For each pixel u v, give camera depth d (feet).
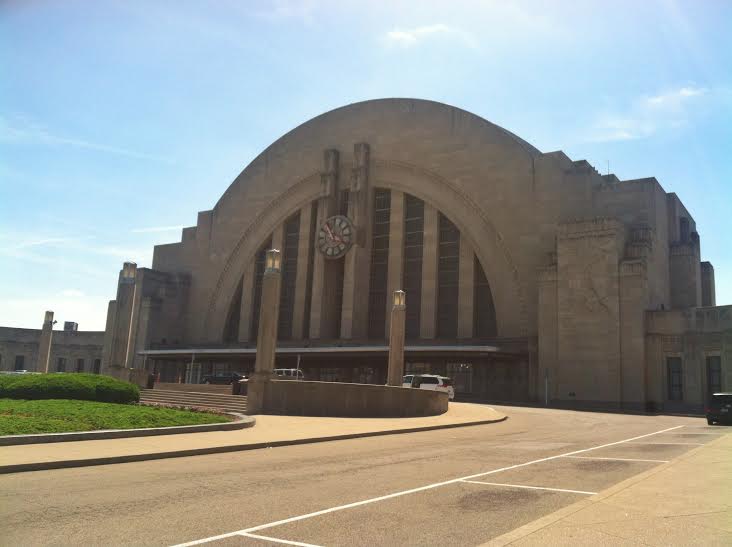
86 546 24.21
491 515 30.14
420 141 208.74
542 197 184.65
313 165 229.25
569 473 43.32
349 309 201.57
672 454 54.75
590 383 156.25
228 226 246.06
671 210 197.77
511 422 98.22
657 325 154.10
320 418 89.66
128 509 30.55
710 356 148.05
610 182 189.37
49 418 64.90
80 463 43.93
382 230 213.87
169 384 140.67
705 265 212.23
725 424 95.86
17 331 282.56
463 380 182.70
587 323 159.12
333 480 39.81
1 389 91.97
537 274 179.73
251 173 244.01
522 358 176.35
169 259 261.85
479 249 192.44
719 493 33.40
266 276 101.40
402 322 130.11
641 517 27.76
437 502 33.04
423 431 80.02
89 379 93.15
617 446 62.03
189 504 31.91
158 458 49.03
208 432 65.87
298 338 217.77
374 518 29.35
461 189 198.39
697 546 23.36
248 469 44.32
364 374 200.44
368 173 214.48
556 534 24.90
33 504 31.27
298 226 233.55
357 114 223.10
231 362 229.45
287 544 24.90
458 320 191.62
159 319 242.78
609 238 159.74
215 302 243.81
